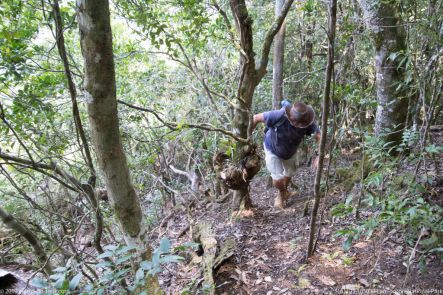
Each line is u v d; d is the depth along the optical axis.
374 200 2.63
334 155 4.01
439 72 2.97
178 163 6.55
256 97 6.40
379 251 2.70
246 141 3.66
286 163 4.14
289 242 3.44
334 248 3.13
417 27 2.86
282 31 4.67
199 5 3.35
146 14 3.17
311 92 5.82
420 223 2.31
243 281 3.01
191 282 3.05
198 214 4.83
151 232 4.82
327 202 3.97
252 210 4.26
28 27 2.79
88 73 1.73
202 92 4.59
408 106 3.51
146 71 5.42
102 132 1.87
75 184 2.57
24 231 2.59
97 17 1.62
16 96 2.74
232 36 3.67
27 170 3.41
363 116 4.80
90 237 3.95
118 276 1.89
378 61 3.70
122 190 2.07
